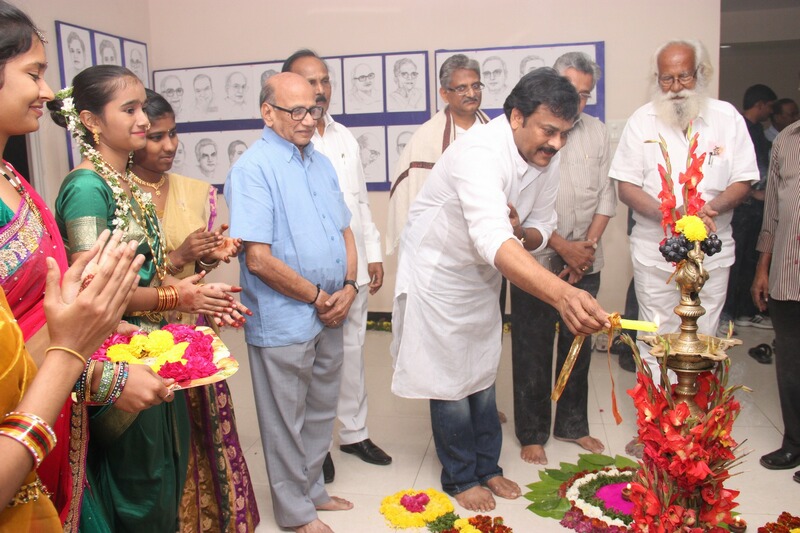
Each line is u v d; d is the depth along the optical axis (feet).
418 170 11.37
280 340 7.58
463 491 8.75
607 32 15.92
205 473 7.28
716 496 4.68
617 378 13.34
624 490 6.63
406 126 17.02
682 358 4.57
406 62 16.78
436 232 8.05
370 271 10.62
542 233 8.50
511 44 16.38
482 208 6.80
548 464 9.78
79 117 6.18
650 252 10.11
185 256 7.24
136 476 5.95
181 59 17.90
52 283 3.28
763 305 10.05
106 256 3.35
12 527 3.44
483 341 8.55
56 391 3.19
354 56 16.98
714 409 4.47
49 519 3.73
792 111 18.01
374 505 8.79
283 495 7.93
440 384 8.36
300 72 9.75
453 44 16.61
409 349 8.39
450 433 8.57
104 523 5.24
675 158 9.94
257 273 7.47
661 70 10.00
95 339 3.33
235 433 7.47
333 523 8.36
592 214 10.44
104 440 5.80
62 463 4.59
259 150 7.69
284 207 7.61
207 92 17.79
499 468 9.23
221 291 6.37
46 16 13.97
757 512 8.36
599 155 10.37
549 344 9.78
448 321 8.22
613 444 10.38
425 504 8.55
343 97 17.21
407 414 12.04
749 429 10.86
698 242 4.58
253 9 17.39
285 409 7.75
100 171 6.18
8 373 3.19
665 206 4.82
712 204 9.75
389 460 10.05
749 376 13.28
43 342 4.39
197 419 7.11
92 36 15.30
